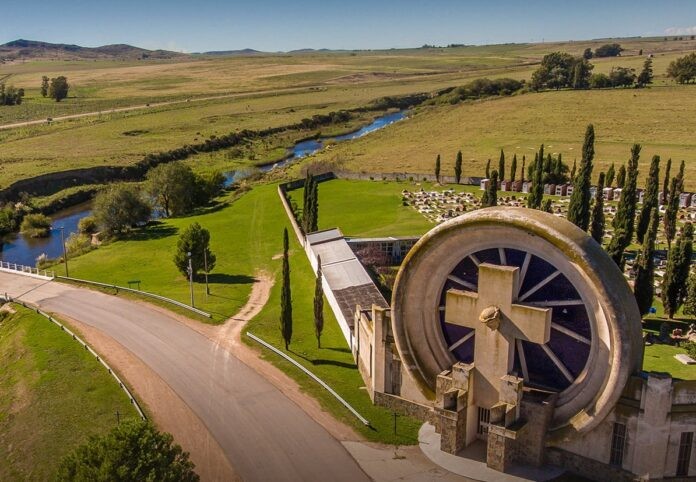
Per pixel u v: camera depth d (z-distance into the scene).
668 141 174.00
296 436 43.34
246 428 44.53
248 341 60.03
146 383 51.75
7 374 56.81
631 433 35.59
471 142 192.88
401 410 46.22
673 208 81.88
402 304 42.38
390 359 46.16
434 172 151.62
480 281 38.84
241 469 39.84
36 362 57.00
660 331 59.19
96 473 30.34
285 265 55.88
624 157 155.62
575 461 37.91
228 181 167.00
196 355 57.12
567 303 37.09
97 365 55.31
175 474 32.00
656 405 34.25
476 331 39.84
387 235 96.56
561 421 38.09
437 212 110.94
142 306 70.94
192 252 78.75
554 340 38.28
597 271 34.09
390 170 160.50
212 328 63.72
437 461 39.88
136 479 30.44
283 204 121.62
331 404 47.50
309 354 56.81
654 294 69.50
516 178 142.12
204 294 75.12
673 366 52.69
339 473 39.12
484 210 38.56
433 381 42.94
